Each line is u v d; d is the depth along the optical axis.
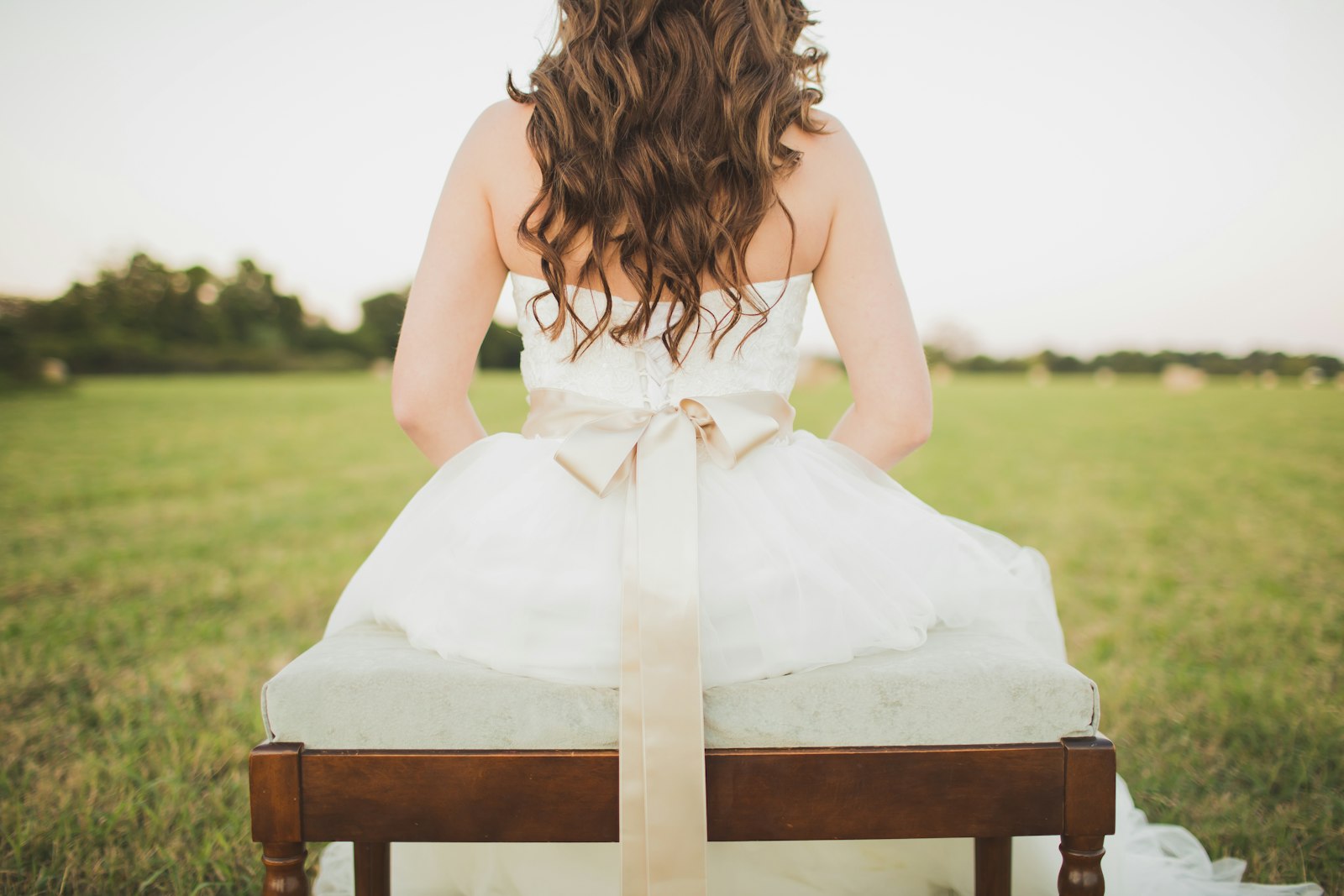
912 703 1.11
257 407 13.63
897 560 1.31
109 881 1.66
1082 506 5.83
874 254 1.28
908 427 1.29
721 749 1.11
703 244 1.20
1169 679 2.66
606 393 1.29
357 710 1.11
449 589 1.22
